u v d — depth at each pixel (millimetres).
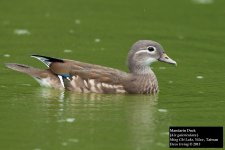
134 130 18000
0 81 22172
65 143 16938
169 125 18469
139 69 21828
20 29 28562
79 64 21781
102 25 29703
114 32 28719
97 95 21234
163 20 30875
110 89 21438
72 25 29500
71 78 21500
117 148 16719
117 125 18406
